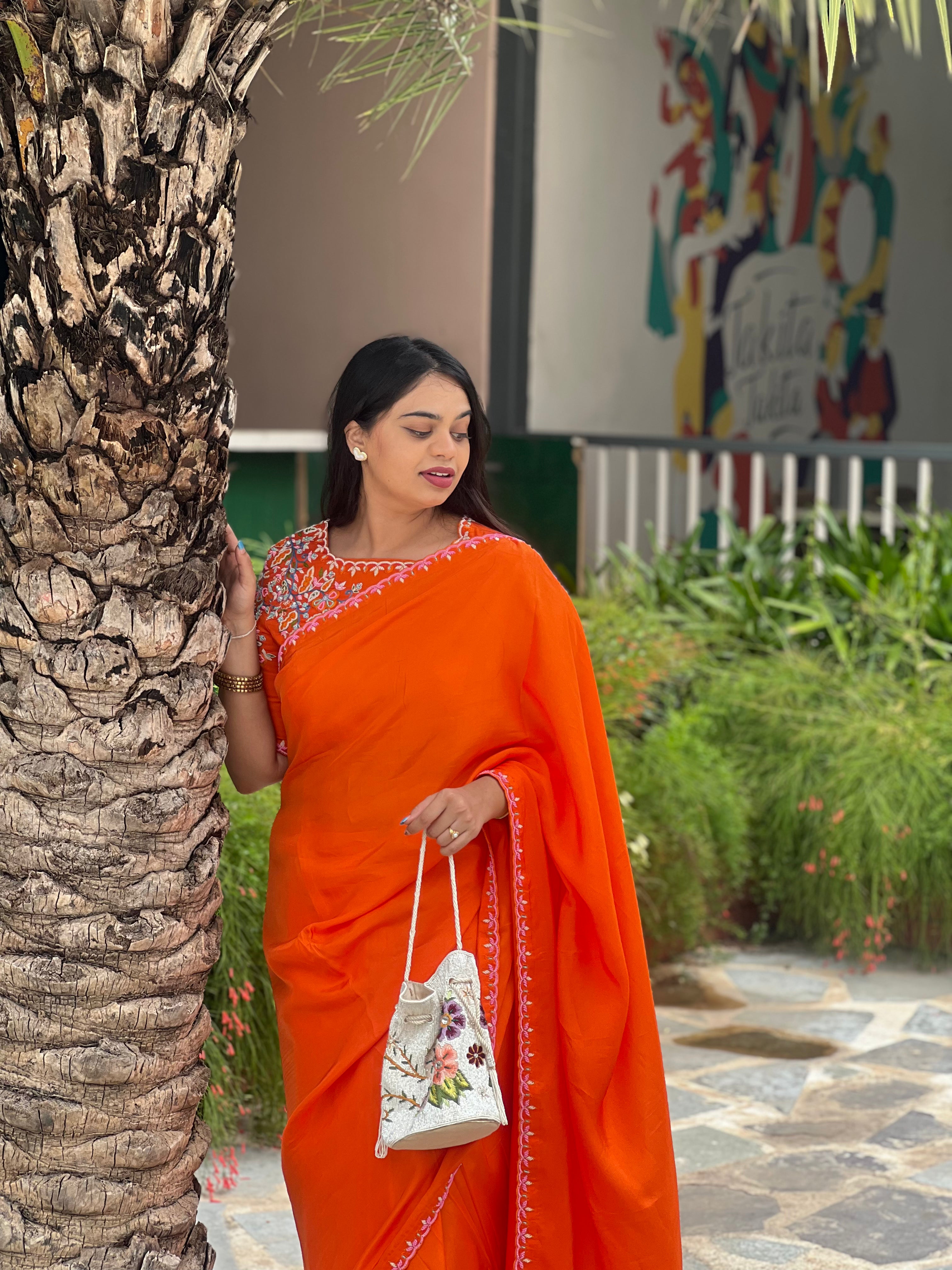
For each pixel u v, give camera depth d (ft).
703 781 16.42
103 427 6.07
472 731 7.31
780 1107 12.26
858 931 15.94
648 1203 7.42
